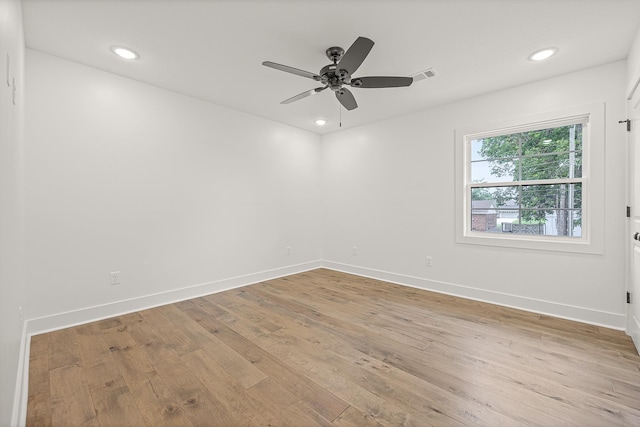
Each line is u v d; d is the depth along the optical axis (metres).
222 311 3.01
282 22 2.04
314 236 5.06
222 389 1.74
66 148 2.59
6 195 1.28
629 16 1.95
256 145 4.14
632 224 2.38
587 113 2.67
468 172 3.53
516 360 2.06
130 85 2.96
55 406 1.58
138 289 3.04
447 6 1.86
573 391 1.72
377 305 3.21
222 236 3.77
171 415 1.53
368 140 4.47
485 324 2.68
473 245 3.41
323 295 3.57
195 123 3.48
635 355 2.12
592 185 2.66
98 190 2.78
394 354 2.15
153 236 3.15
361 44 1.84
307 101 3.55
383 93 3.26
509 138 3.26
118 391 1.72
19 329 1.79
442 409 1.57
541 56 2.47
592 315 2.68
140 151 3.04
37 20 2.01
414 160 3.93
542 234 3.06
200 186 3.54
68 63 2.59
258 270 4.21
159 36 2.21
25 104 2.38
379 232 4.35
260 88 3.19
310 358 2.09
